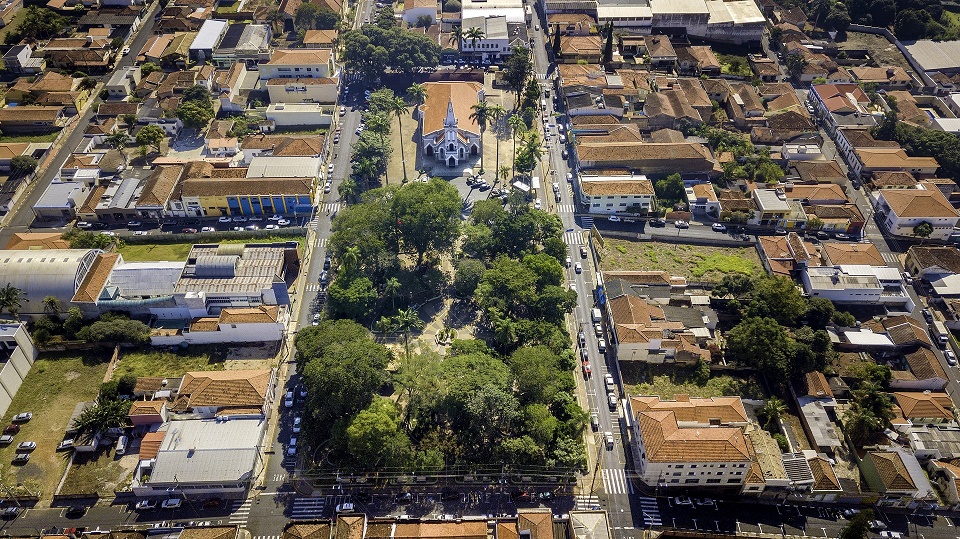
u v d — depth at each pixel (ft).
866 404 654.94
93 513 584.81
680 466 594.65
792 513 606.14
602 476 621.72
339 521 551.59
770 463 614.75
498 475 613.52
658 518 595.88
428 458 602.85
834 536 589.73
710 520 596.70
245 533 574.97
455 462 619.26
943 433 649.61
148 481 588.09
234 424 626.64
